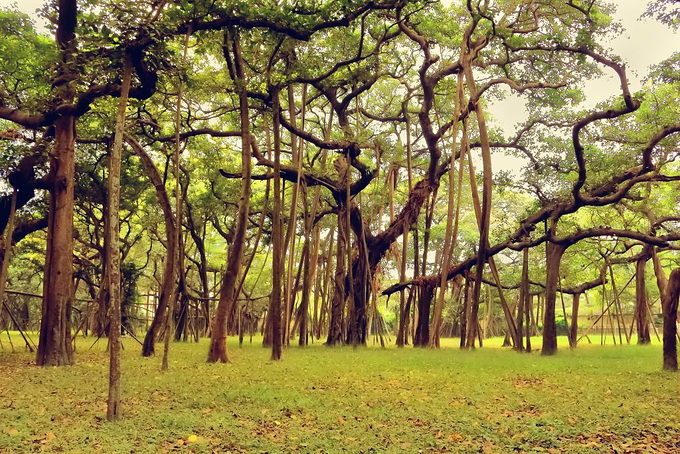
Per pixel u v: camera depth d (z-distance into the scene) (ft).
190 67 49.37
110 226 26.14
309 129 99.19
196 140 82.07
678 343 91.86
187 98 66.23
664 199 83.82
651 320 106.83
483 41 69.26
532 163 74.33
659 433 22.63
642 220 96.63
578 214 96.63
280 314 54.60
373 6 47.85
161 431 22.24
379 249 84.94
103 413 25.46
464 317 75.97
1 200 55.21
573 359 57.47
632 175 64.03
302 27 47.44
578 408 27.55
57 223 49.21
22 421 23.66
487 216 69.92
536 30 67.10
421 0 54.90
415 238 86.94
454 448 20.16
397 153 85.66
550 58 71.41
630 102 54.65
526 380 38.58
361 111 87.86
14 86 62.75
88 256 117.60
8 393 31.48
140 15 37.78
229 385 34.88
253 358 56.44
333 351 68.80
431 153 78.33
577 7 57.77
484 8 65.98
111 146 58.08
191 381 36.81
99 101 61.87
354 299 80.18
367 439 21.36
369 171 78.54
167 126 85.51
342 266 82.94
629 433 22.63
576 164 68.54
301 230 101.50
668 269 121.39
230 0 45.83
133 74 45.32
